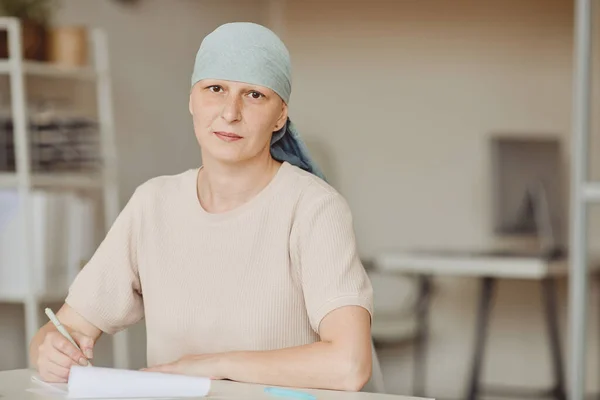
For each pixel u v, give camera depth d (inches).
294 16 289.0
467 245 275.0
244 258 87.4
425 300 240.1
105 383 76.1
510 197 243.1
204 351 87.9
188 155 252.5
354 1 283.4
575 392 163.8
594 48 263.6
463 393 270.5
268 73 85.4
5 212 171.3
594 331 261.9
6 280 171.2
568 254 226.5
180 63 248.8
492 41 273.6
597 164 262.1
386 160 281.6
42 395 77.8
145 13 234.4
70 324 93.0
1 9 174.1
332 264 84.4
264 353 82.0
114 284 93.2
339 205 87.7
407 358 273.6
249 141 85.9
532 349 267.9
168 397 75.3
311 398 75.0
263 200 88.2
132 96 229.5
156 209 92.0
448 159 276.8
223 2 267.4
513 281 269.1
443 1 276.5
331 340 81.5
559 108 269.6
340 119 285.4
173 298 89.0
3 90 186.4
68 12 204.5
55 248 173.9
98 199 211.3
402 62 280.1
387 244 281.6
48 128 175.9
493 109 273.6
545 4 270.1
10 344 191.9
